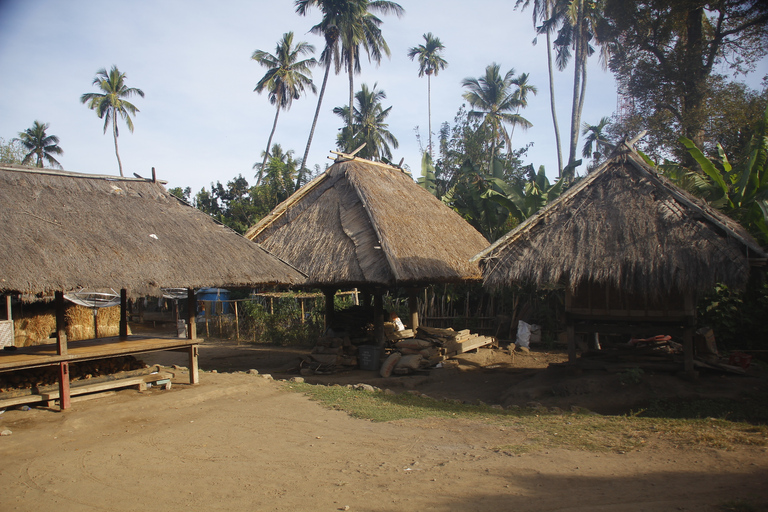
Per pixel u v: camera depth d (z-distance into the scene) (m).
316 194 15.64
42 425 7.17
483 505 4.34
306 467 5.52
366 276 12.37
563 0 28.89
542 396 9.66
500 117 42.31
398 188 16.83
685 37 22.09
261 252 10.83
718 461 5.28
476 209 20.89
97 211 8.96
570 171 23.16
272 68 40.19
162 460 5.81
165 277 8.44
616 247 9.45
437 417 7.64
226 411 7.96
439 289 19.45
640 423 7.19
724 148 20.28
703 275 8.62
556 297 17.00
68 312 22.16
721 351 12.70
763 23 20.03
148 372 9.45
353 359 13.62
